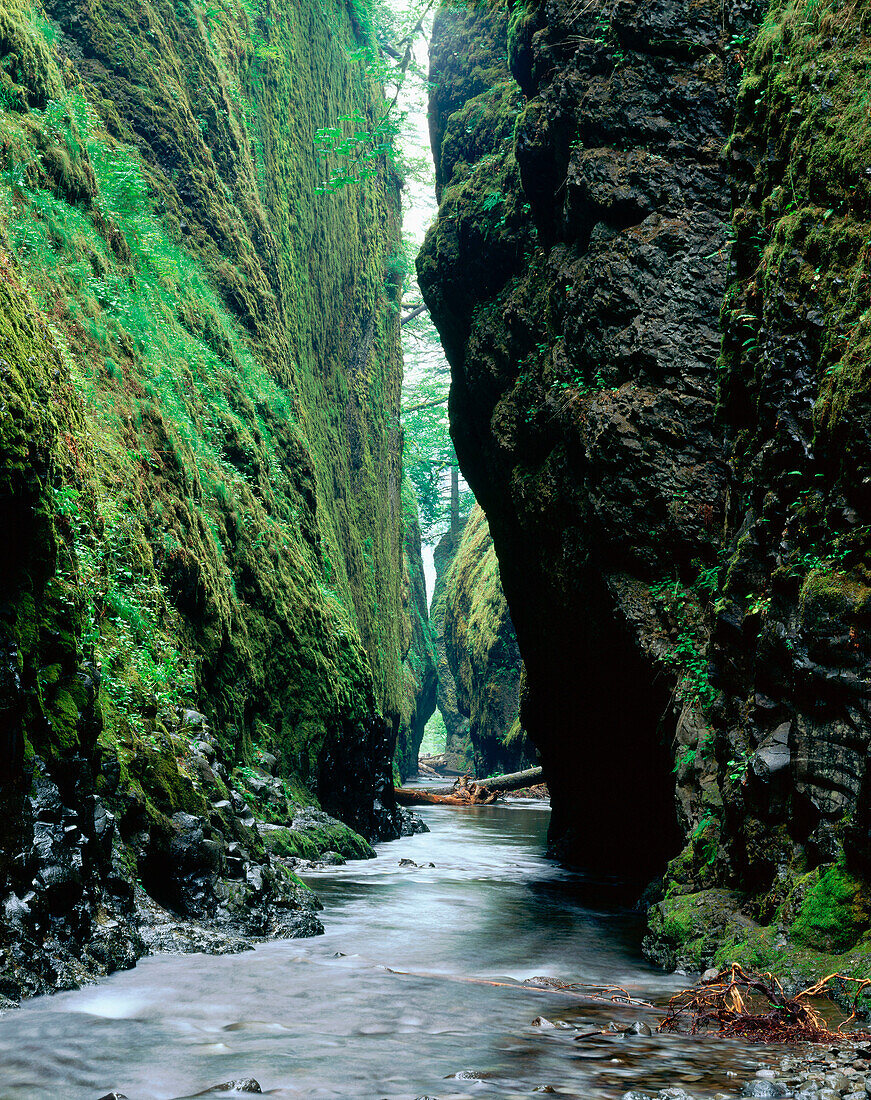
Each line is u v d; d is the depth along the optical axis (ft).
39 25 44.55
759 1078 13.30
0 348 20.56
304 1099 12.07
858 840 19.33
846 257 22.99
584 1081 13.12
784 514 24.09
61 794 19.48
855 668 20.34
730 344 27.99
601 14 36.70
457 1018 16.90
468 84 51.98
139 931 21.06
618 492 33.42
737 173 28.73
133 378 39.19
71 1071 13.12
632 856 41.68
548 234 41.52
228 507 45.98
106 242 42.19
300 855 39.81
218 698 39.60
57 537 22.15
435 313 51.72
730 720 26.20
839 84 24.57
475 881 39.22
